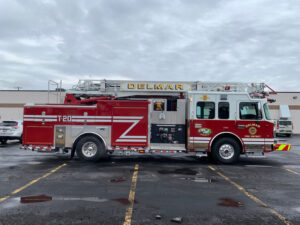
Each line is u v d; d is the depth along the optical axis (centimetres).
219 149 973
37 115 973
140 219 424
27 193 559
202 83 1110
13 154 1210
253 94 1028
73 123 971
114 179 700
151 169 855
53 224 401
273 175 785
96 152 969
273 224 411
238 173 809
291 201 529
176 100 995
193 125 975
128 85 1116
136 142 970
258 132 973
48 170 820
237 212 461
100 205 488
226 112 978
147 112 973
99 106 973
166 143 989
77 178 707
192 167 907
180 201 518
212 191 593
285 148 970
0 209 462
